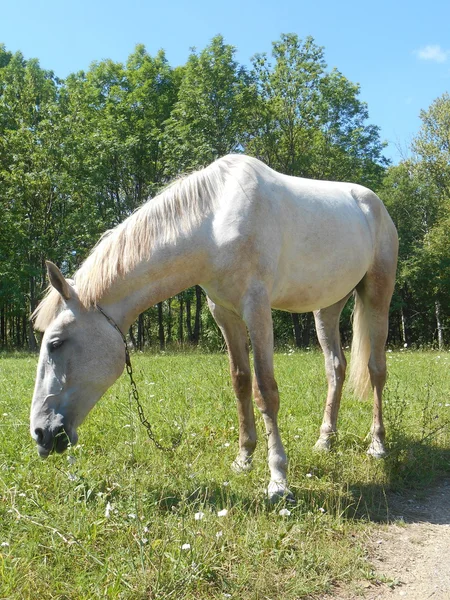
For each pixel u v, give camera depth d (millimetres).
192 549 2471
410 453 4266
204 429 4660
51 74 31266
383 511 3422
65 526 2762
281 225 3750
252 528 2852
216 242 3518
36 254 22797
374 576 2598
